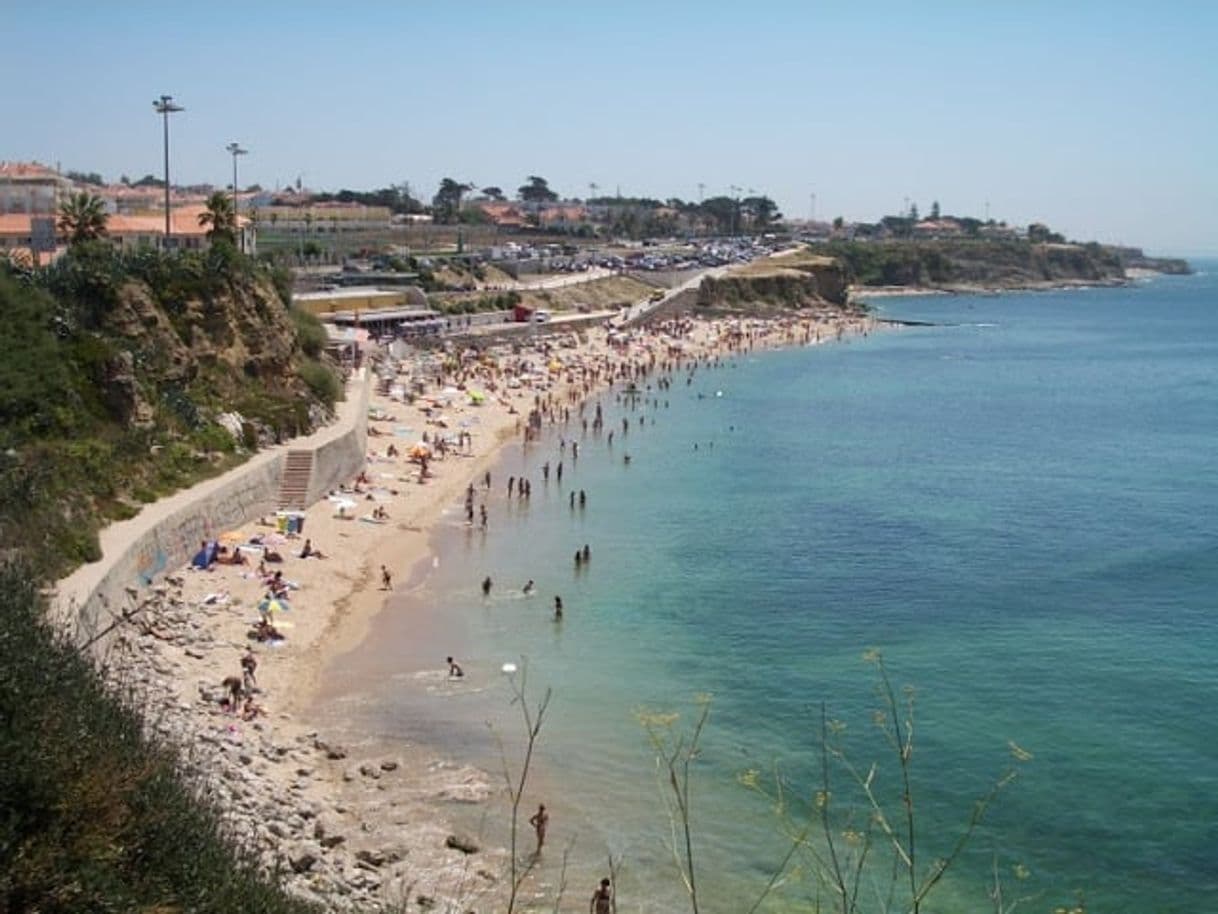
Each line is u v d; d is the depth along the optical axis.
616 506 86.06
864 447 114.19
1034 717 48.41
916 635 58.56
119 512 57.22
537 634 57.56
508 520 80.81
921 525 81.56
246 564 62.22
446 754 43.69
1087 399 152.88
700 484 94.81
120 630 47.56
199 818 25.83
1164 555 74.19
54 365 61.31
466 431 111.00
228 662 49.94
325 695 48.69
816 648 56.50
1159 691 51.31
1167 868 37.28
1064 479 99.12
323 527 72.38
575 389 144.25
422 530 76.62
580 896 34.91
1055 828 39.62
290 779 39.97
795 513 84.81
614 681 51.75
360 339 129.75
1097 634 58.88
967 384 166.12
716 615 61.19
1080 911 18.31
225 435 72.81
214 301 80.25
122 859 22.67
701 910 34.47
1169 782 42.75
